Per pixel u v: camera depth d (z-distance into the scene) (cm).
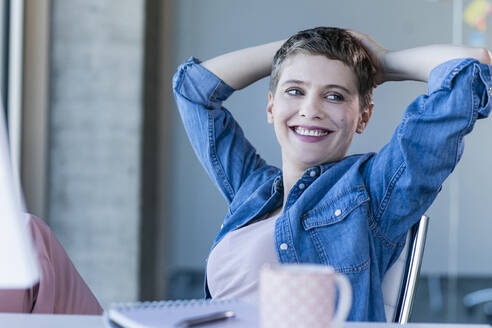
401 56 157
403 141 136
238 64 177
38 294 132
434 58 150
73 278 144
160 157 431
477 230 371
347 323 92
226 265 146
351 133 152
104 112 390
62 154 390
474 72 138
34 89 377
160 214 431
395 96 386
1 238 132
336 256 135
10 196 148
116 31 389
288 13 414
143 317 83
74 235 391
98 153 390
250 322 83
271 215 155
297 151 151
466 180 372
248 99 413
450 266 375
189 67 180
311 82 148
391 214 138
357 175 141
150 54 407
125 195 390
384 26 393
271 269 75
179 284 429
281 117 152
